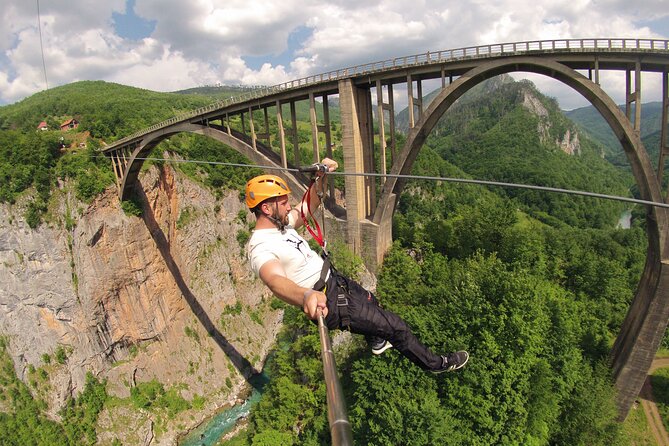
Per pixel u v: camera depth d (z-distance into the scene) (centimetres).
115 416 4600
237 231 6278
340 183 7119
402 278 3184
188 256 5594
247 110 3653
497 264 2622
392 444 1719
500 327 1998
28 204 4544
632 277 4275
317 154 3195
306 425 2595
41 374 4759
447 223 4212
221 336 5531
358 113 2998
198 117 3956
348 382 2439
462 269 3044
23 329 4825
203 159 6278
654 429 2594
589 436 2202
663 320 2230
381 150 2953
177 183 5569
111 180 4847
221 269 5919
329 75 2936
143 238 4966
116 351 4903
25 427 4609
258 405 3089
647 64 2000
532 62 2239
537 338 2078
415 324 2202
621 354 2530
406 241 4003
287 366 2964
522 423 1853
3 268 4691
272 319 6053
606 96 2088
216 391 4947
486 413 1827
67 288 4662
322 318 272
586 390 2294
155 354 5053
